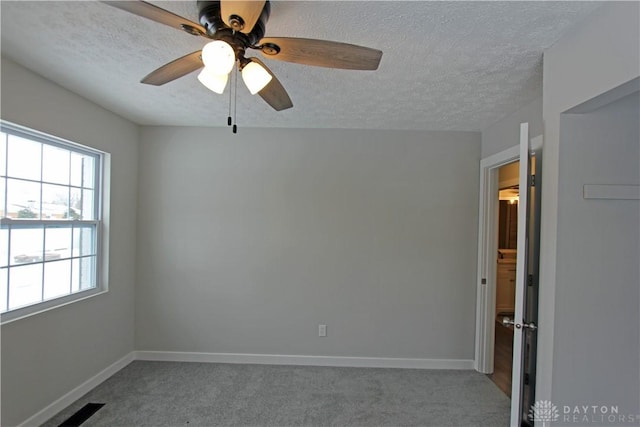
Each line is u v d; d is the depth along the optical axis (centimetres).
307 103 244
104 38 161
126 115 282
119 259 290
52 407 221
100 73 200
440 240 311
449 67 183
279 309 313
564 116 153
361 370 301
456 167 311
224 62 109
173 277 314
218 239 314
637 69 114
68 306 234
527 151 172
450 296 311
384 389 267
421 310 311
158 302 314
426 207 312
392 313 312
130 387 262
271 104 169
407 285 311
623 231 152
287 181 314
